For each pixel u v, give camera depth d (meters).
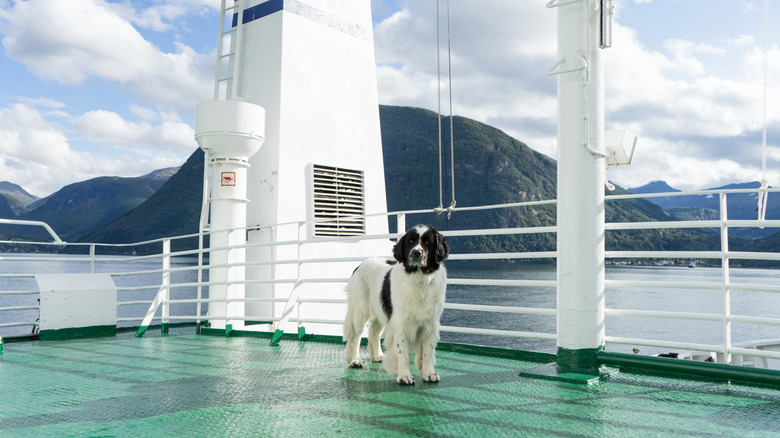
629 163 5.05
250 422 3.43
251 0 11.40
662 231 173.50
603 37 4.86
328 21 11.73
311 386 4.55
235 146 9.35
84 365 5.73
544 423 3.37
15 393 4.33
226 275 9.29
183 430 3.26
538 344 43.84
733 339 46.84
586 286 4.88
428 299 4.68
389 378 4.91
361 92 12.26
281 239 10.46
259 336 8.55
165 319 9.35
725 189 4.63
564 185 4.94
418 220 170.62
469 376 4.93
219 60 11.42
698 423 3.36
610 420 3.43
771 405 3.82
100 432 3.22
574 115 4.88
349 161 11.78
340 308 11.24
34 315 58.03
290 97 10.83
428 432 3.18
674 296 86.12
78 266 131.50
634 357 4.81
